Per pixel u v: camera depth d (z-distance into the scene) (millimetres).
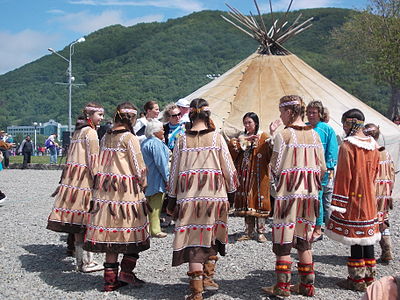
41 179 18578
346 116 5492
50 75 134875
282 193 5094
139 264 6422
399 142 12062
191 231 4961
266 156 7359
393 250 7184
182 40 133625
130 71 121625
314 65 94000
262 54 13680
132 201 5336
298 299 5117
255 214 7324
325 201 7875
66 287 5516
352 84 82000
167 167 7703
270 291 5227
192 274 4922
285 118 5309
